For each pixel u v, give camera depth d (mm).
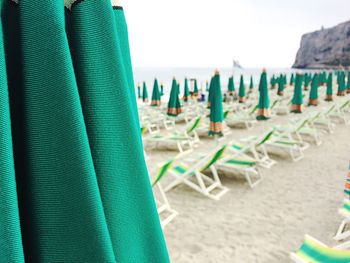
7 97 447
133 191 583
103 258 501
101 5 542
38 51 482
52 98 484
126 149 570
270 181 5043
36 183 501
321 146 7383
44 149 495
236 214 3900
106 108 547
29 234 522
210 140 8336
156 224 620
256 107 10219
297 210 3982
